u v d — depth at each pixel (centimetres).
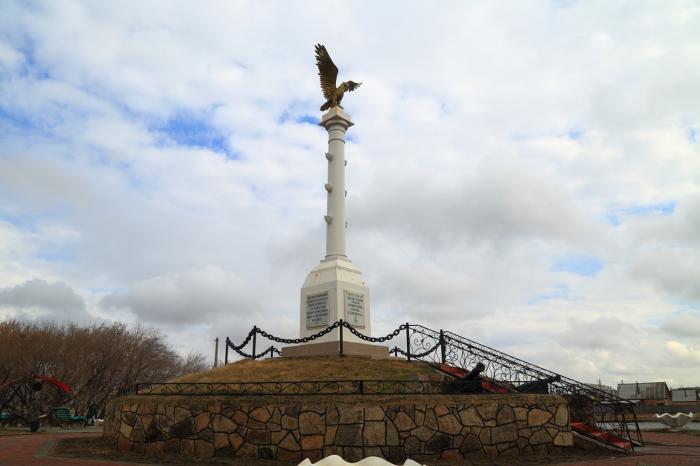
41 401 3684
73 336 4156
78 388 4162
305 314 1961
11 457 1168
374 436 1097
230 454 1134
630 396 5488
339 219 2089
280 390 1221
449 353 1577
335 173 2142
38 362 3791
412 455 1093
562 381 1371
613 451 1225
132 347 4609
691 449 1334
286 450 1105
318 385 1318
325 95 2261
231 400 1170
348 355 1662
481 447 1131
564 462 1070
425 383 1321
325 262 2020
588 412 1465
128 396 1341
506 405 1176
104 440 1406
